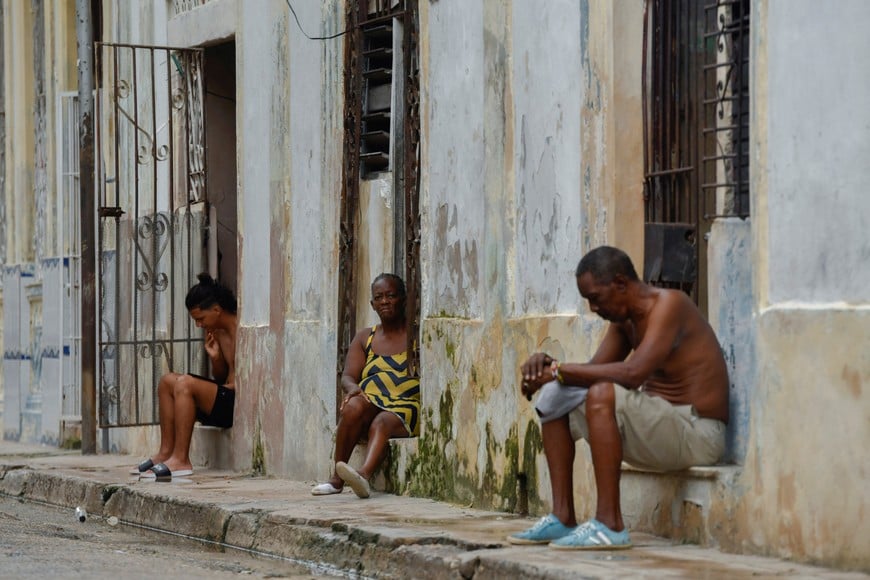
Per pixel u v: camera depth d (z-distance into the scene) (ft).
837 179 27.14
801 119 28.04
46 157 72.43
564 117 35.32
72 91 70.03
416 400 42.60
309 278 47.37
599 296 30.14
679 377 30.27
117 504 46.78
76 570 31.76
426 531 33.55
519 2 37.24
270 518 37.88
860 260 26.58
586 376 29.84
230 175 57.98
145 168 60.75
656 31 33.35
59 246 69.36
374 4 45.16
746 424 30.12
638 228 33.55
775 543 28.22
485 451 38.11
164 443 50.16
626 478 32.81
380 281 42.68
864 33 26.63
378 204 44.50
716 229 31.22
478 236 39.01
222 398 51.75
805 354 27.55
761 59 29.14
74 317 68.13
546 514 35.32
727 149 31.19
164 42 59.57
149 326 55.36
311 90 47.37
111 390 55.21
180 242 55.67
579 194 34.58
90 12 59.06
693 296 33.19
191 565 34.40
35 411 72.84
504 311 37.52
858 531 26.23
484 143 38.73
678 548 29.94
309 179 47.47
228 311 53.21
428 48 41.78
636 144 33.58
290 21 48.73
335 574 33.91
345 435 42.06
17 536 39.52
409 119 43.01
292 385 47.96
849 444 26.45
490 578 29.01
